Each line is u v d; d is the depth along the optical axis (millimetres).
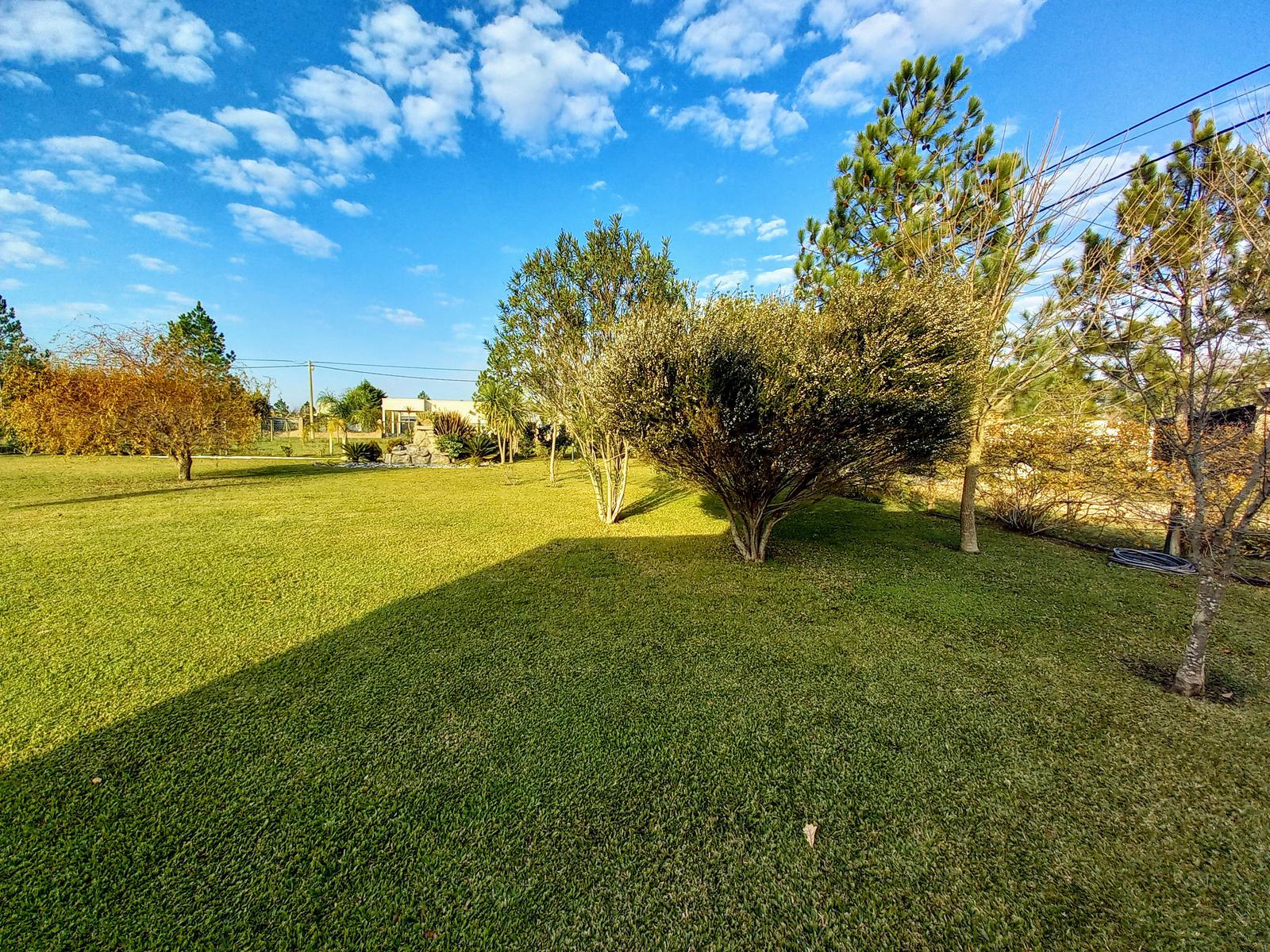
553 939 1636
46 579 5020
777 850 1990
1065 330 5910
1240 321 3125
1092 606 4699
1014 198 6387
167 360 11867
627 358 5188
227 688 3086
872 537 7664
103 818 2064
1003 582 5422
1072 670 3492
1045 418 7586
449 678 3264
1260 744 2670
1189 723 2867
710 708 2979
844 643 3867
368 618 4188
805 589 5117
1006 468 8078
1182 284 3904
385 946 1601
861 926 1691
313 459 21469
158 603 4430
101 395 10938
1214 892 1808
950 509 10133
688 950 1612
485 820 2115
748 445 4887
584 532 7609
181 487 11719
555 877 1854
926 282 5031
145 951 1560
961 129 7844
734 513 6219
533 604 4574
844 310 4746
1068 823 2135
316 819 2098
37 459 19250
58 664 3338
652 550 6586
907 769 2467
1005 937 1651
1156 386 4402
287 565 5621
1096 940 1638
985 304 6230
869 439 4738
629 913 1726
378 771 2389
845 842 2033
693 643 3826
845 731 2768
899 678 3350
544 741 2641
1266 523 5680
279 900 1746
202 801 2174
